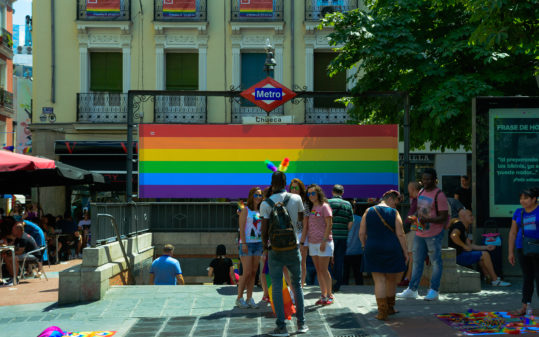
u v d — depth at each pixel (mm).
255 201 7559
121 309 7684
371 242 6656
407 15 15195
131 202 11805
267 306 7695
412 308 7277
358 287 9336
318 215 7609
